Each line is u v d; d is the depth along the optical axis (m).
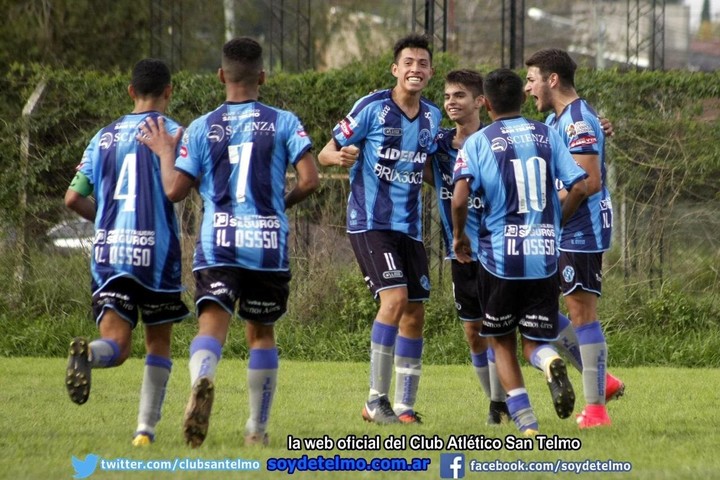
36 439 21.44
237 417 25.77
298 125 20.88
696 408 28.47
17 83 47.91
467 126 26.25
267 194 20.44
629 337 43.84
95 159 21.45
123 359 20.73
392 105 25.73
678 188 44.91
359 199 25.88
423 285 25.98
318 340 44.97
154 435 21.34
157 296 20.97
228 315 20.27
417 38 25.66
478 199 25.11
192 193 45.16
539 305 22.03
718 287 44.59
